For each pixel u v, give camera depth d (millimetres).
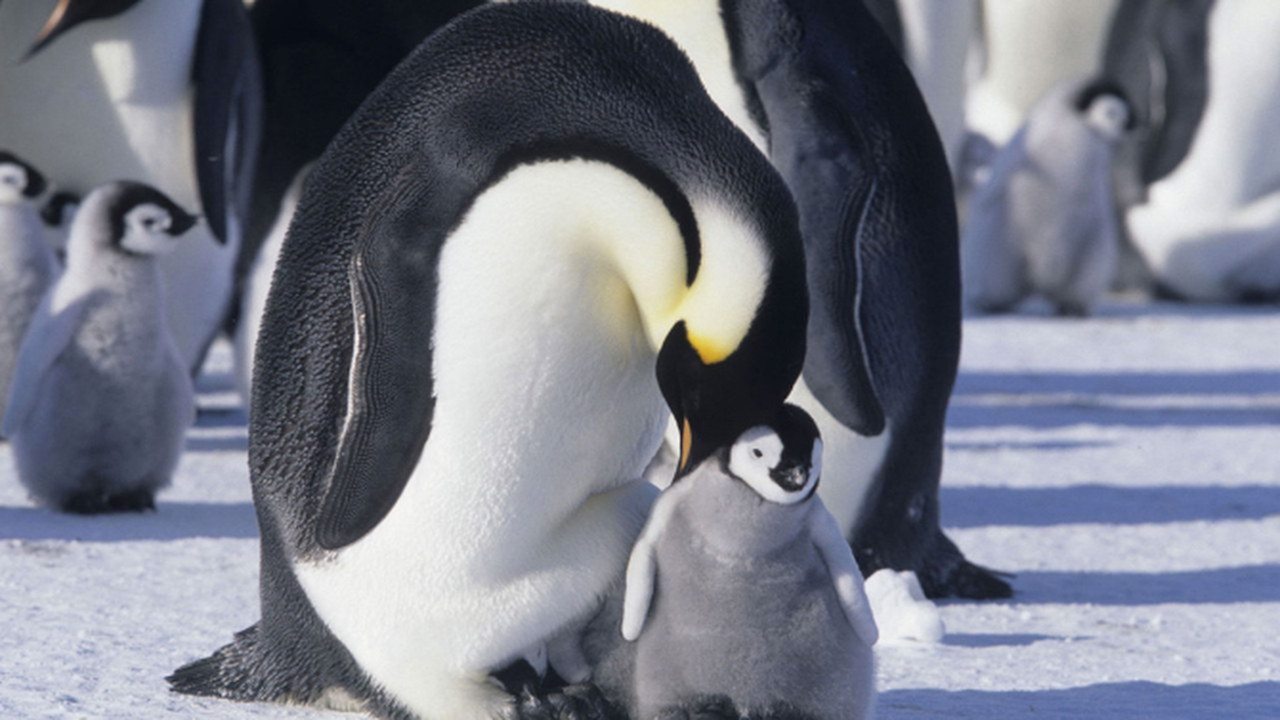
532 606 10227
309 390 10477
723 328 9555
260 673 11062
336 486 10156
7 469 21094
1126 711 11398
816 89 14609
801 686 9602
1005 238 39938
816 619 9547
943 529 18625
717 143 9602
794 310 9586
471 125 9805
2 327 21219
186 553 16203
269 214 25484
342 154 10414
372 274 9977
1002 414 27203
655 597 9688
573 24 9867
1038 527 18812
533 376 9859
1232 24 43344
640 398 10203
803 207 14375
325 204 10453
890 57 15422
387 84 10312
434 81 10055
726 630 9531
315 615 10609
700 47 14602
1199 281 44625
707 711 9625
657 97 9664
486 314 9781
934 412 15516
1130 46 48125
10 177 21016
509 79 9828
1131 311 42594
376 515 10125
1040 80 48844
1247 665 12883
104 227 17734
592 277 9773
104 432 17875
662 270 9664
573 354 9867
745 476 9367
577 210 9648
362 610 10375
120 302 17812
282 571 10703
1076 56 48438
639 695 9914
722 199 9523
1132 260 45938
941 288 15477
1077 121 39219
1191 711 11414
